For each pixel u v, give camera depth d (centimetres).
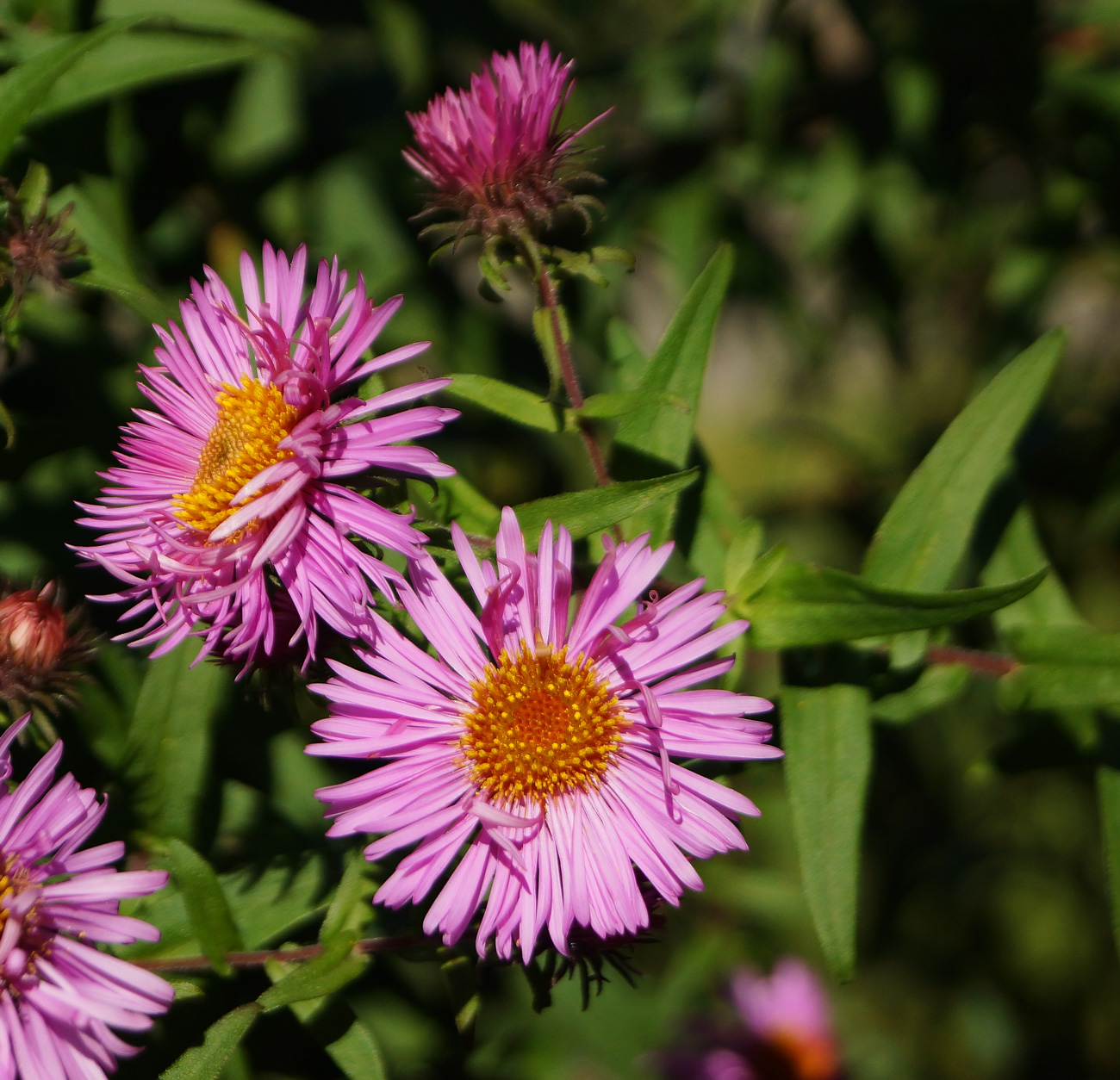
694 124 55
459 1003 43
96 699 45
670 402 43
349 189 51
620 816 42
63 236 45
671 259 54
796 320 58
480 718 43
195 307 43
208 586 42
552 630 43
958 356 69
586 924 42
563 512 43
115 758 45
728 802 42
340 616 42
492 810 42
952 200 55
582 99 55
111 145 46
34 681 43
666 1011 52
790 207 58
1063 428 61
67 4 47
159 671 45
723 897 52
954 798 65
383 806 42
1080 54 53
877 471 69
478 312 52
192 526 43
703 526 45
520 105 43
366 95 52
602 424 53
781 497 72
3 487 47
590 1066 52
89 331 47
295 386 42
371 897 43
